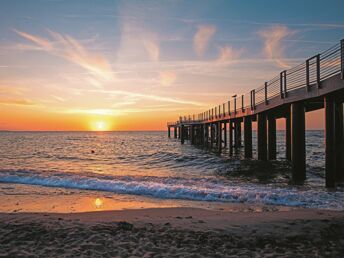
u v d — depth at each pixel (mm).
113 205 10508
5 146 54031
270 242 6227
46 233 6750
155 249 5816
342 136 14102
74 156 33750
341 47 10102
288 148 22016
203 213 8953
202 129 45812
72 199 11438
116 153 37938
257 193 11727
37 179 15195
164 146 52000
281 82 15469
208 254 5574
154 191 12516
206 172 19672
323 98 12617
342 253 5590
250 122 24188
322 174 17219
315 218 7902
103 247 5918
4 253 5652
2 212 9352
